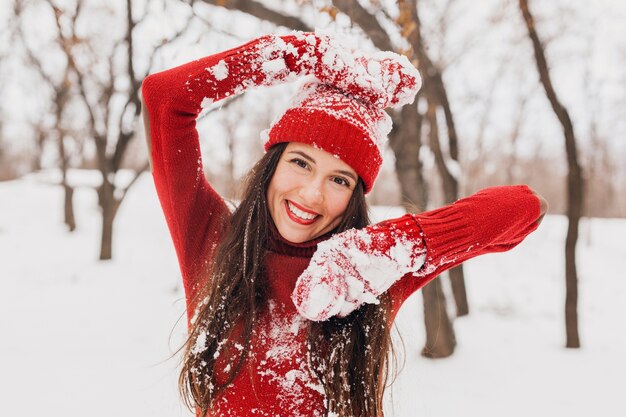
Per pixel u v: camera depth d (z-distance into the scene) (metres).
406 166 5.53
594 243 17.08
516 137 17.86
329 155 1.47
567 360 5.74
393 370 1.82
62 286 9.01
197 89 1.54
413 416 3.91
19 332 6.19
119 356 5.30
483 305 8.73
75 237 14.50
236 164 14.66
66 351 5.48
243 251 1.61
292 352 1.57
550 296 9.61
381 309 1.62
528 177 22.34
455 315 7.89
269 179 1.61
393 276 1.41
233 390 1.57
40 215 17.22
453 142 6.26
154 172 1.69
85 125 14.41
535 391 4.77
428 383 4.72
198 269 1.73
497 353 5.89
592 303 9.38
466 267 12.66
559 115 6.03
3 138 30.02
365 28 4.21
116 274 10.14
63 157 15.23
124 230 15.37
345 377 1.56
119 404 4.05
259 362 1.56
